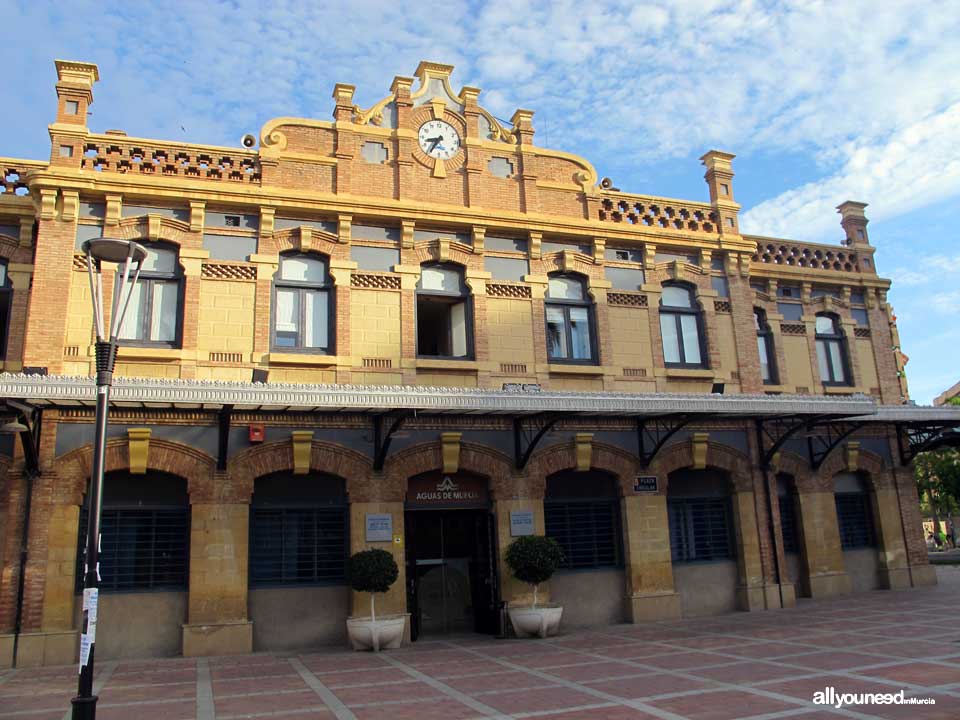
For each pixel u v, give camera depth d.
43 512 13.73
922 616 15.80
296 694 10.53
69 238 14.98
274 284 16.22
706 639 14.29
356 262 16.73
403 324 16.75
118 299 9.23
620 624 17.05
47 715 9.48
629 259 19.27
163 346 15.32
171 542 14.75
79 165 15.47
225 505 14.76
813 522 20.02
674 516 18.53
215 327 15.55
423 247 17.34
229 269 15.90
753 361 19.84
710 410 15.74
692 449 18.45
